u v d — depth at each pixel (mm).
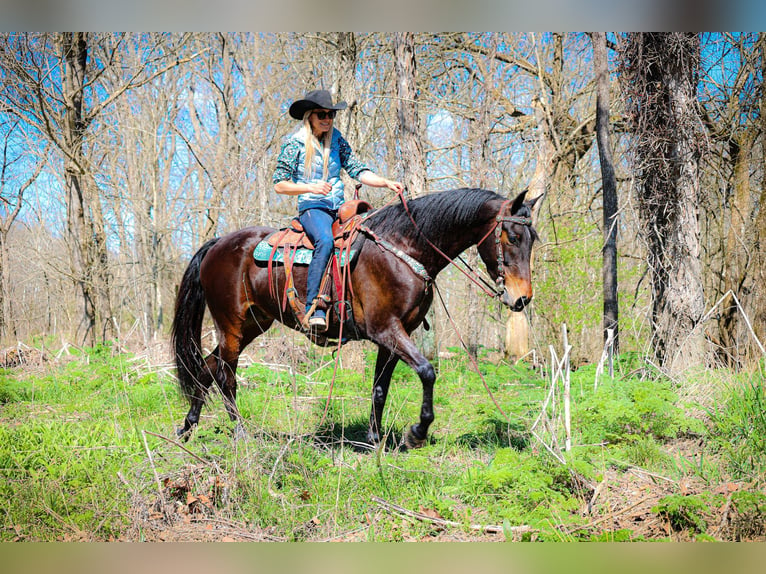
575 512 3498
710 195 8570
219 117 14305
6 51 10203
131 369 7742
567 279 10852
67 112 11727
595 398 4734
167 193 15898
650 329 6836
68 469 4059
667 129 6262
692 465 3957
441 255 4277
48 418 5902
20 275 15742
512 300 3988
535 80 13031
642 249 6988
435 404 6359
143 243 14273
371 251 4289
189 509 3549
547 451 3971
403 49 8188
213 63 14766
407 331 4395
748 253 7348
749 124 7480
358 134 10578
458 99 11914
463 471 4008
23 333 15273
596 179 12438
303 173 4492
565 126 12422
